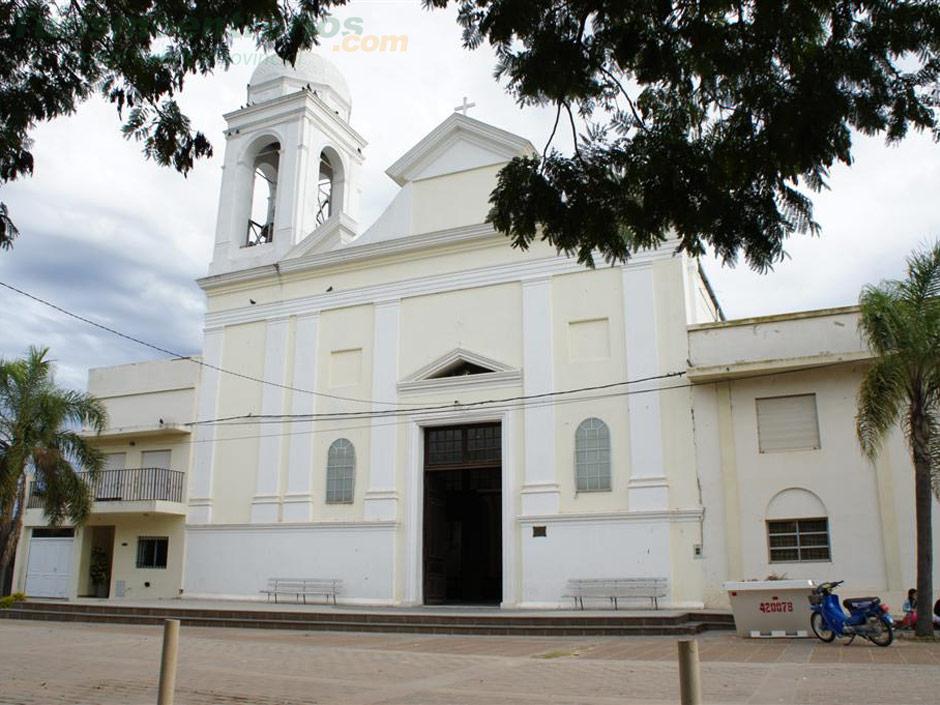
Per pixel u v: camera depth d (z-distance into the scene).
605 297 19.55
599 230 6.87
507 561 18.98
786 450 17.30
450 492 22.11
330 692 8.45
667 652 11.85
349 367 22.23
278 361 23.19
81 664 10.85
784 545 16.94
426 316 21.47
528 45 6.43
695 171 6.39
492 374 20.11
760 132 6.31
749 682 8.70
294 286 23.62
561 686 8.72
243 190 25.95
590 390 19.14
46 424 20.19
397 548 20.25
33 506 24.94
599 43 6.40
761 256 6.70
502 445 19.73
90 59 7.37
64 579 24.55
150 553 23.52
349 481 21.30
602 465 18.62
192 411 24.02
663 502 17.80
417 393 21.03
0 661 11.12
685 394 18.25
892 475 16.31
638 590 17.48
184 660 11.28
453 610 18.22
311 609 18.53
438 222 21.94
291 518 21.66
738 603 13.64
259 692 8.48
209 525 22.72
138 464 24.53
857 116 6.16
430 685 8.89
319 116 25.83
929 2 5.80
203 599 22.12
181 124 7.68
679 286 18.86
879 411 13.06
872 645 12.01
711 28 6.06
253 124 26.02
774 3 5.74
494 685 8.88
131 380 25.33
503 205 6.95
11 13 7.10
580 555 18.25
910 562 15.85
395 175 22.89
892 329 12.84
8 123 7.46
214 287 24.73
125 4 6.91
